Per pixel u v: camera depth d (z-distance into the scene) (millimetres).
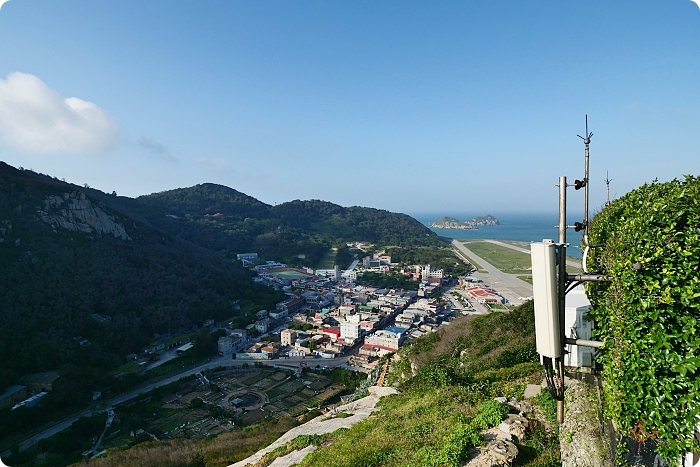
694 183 5707
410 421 11414
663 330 4633
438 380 15734
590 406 7312
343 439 11719
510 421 9062
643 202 6473
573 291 11633
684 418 4469
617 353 5281
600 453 6016
